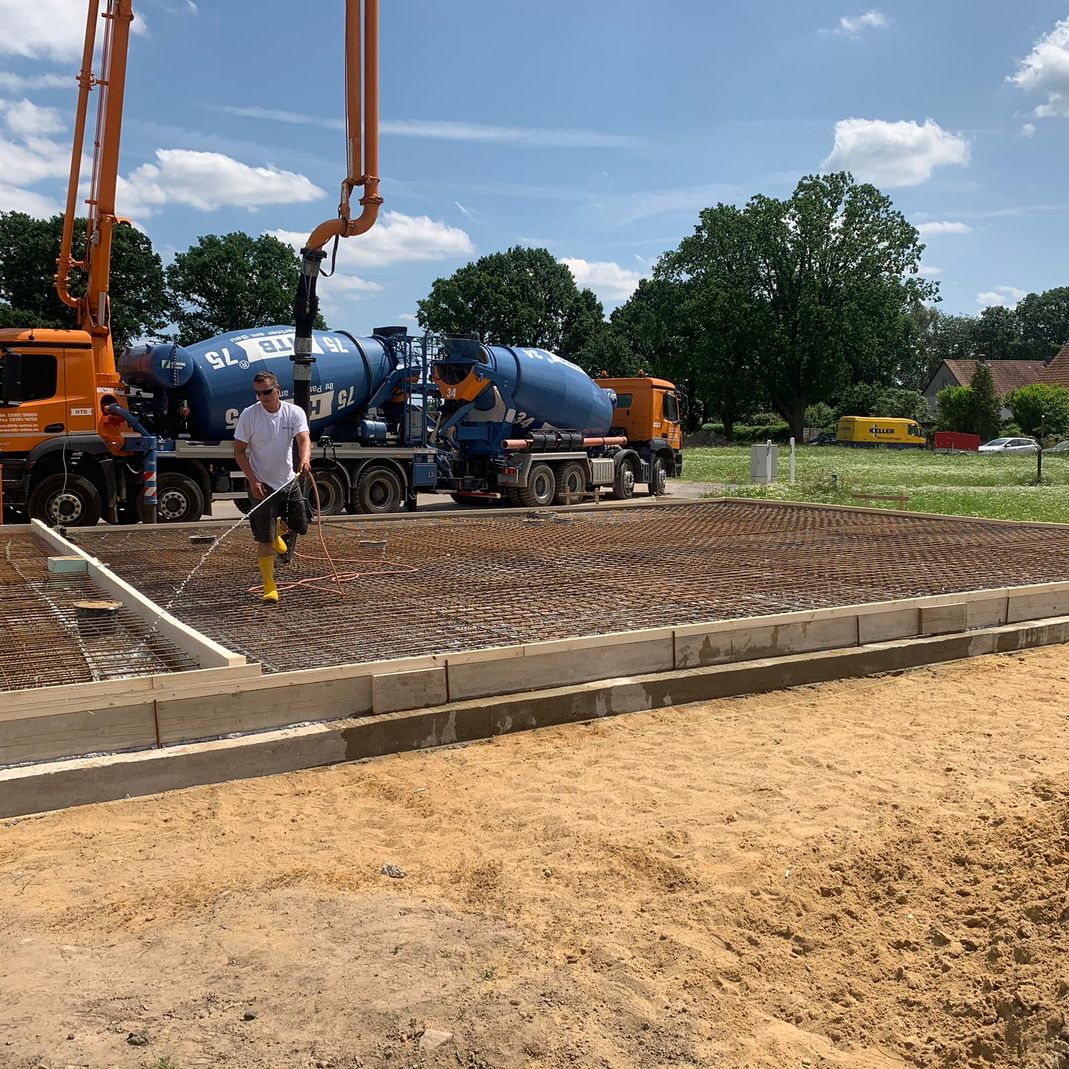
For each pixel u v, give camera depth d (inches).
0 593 277.9
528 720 192.9
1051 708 210.7
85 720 158.7
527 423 735.7
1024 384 2940.5
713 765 173.6
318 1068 87.6
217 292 2185.0
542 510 565.0
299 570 330.3
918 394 2578.7
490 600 276.2
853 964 111.2
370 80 434.9
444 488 713.6
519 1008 97.3
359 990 99.4
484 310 2637.8
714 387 2356.1
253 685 172.7
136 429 511.5
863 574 326.3
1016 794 154.6
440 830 145.0
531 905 120.3
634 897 123.2
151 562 344.5
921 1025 101.3
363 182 444.5
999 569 339.3
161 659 204.2
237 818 148.6
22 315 1786.4
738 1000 103.2
